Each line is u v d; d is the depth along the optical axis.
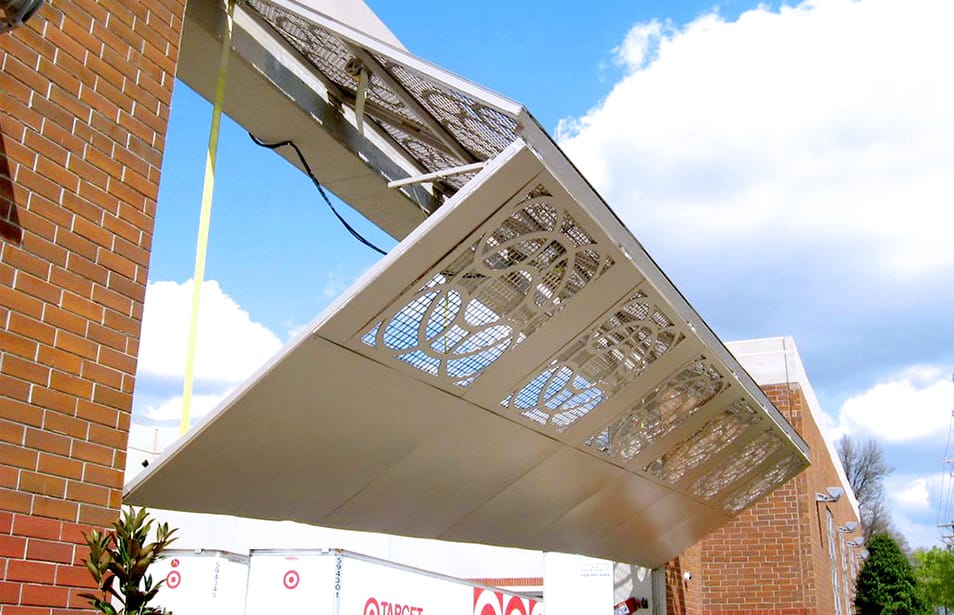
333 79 8.52
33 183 4.47
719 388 9.22
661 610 14.02
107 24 5.04
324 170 9.13
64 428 4.47
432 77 6.06
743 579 16.59
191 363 6.33
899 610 27.30
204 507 6.58
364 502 7.56
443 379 6.62
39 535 4.27
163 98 5.36
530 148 5.29
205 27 7.00
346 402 6.30
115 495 4.70
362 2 8.36
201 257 6.52
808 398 18.72
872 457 69.94
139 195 5.09
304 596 12.50
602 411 8.20
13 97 4.43
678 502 11.34
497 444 7.79
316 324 5.57
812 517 17.12
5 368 4.21
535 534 10.04
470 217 5.48
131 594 3.97
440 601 14.88
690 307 7.68
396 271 5.52
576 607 14.09
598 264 6.46
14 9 3.87
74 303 4.61
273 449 6.33
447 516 8.53
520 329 6.61
